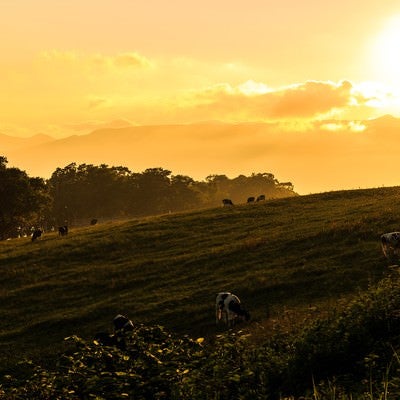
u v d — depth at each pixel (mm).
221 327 43469
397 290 22047
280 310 43094
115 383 15961
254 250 61750
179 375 16750
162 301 51469
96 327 48781
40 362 42562
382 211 65812
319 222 68750
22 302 59562
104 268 66250
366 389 15648
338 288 45688
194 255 64625
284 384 17812
